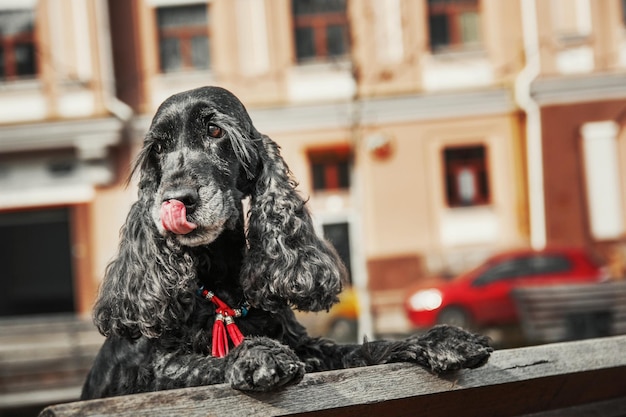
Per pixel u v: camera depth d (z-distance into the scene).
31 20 19.56
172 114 2.94
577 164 19.84
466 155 20.19
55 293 21.00
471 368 2.65
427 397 2.71
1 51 19.56
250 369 2.30
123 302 2.83
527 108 19.86
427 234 19.94
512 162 20.11
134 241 2.88
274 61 20.12
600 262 16.28
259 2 20.12
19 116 19.47
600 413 3.36
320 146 20.02
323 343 3.07
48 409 2.12
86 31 19.44
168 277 2.81
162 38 20.17
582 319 10.01
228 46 20.14
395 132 20.03
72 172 19.52
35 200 19.50
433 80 20.23
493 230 20.05
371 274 19.64
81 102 19.48
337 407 2.45
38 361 10.02
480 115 20.12
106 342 3.19
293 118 19.94
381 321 18.42
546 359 2.84
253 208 2.93
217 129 2.93
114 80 19.91
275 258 2.85
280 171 3.01
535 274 15.66
